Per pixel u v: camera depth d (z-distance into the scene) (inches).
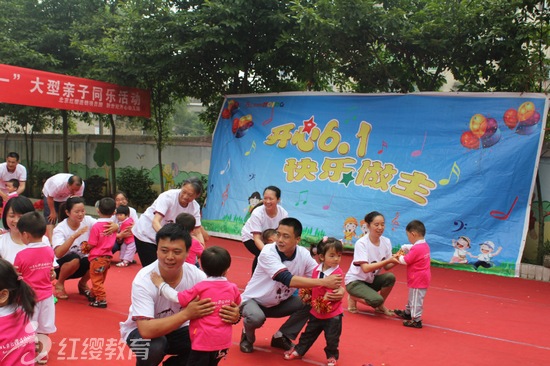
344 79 508.1
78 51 575.2
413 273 248.1
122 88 520.7
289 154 472.1
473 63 419.8
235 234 486.9
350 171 438.6
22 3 584.1
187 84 555.8
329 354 194.5
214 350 148.4
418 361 204.2
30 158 777.6
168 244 142.8
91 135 694.5
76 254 269.1
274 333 229.5
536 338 240.5
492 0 387.5
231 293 152.6
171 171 621.0
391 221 410.9
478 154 389.1
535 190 402.6
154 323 141.4
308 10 408.2
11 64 535.8
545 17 380.5
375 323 254.4
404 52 444.8
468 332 245.8
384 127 430.0
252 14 462.0
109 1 608.1
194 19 465.1
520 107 378.3
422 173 406.0
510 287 340.5
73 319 238.8
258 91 541.6
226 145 515.2
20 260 175.6
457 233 386.9
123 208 358.3
